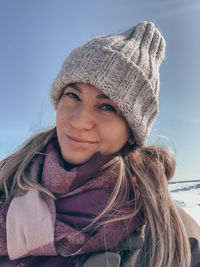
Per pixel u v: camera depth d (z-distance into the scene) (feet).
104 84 1.09
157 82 1.29
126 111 1.12
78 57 1.18
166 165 1.49
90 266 1.03
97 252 1.07
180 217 1.40
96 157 1.14
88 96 1.11
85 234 1.04
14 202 1.14
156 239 1.19
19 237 1.03
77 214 1.11
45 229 1.02
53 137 1.46
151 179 1.36
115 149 1.20
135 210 1.17
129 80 1.14
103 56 1.14
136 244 1.12
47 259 1.04
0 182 1.39
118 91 1.11
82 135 1.12
